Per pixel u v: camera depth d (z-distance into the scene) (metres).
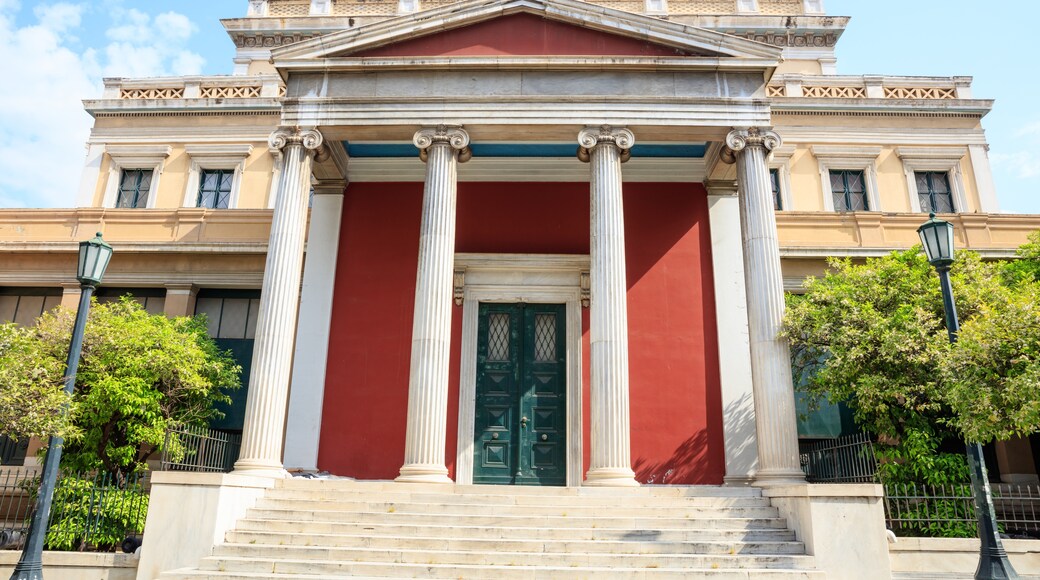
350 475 16.12
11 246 20.78
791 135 24.22
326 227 17.80
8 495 18.02
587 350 17.08
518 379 17.19
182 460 15.83
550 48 15.52
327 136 15.38
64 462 14.59
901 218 20.30
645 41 15.52
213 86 25.56
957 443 18.17
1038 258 15.59
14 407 10.96
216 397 17.59
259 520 11.48
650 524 11.41
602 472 12.75
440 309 13.84
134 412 14.90
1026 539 11.75
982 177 23.94
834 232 20.14
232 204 23.98
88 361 15.04
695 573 9.89
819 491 10.75
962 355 10.48
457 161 15.53
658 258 17.48
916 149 24.20
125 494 13.58
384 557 10.43
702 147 17.53
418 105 15.08
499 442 16.80
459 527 11.14
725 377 16.50
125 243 20.39
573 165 18.27
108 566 11.21
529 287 17.64
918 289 14.31
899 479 13.35
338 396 16.66
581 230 17.91
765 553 10.70
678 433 16.27
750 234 14.41
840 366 13.58
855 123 24.39
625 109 14.93
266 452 13.01
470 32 15.66
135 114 25.05
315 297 17.27
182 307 20.19
